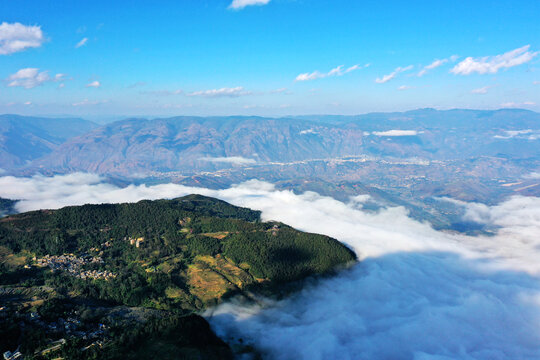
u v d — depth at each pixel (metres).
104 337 192.00
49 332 188.75
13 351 170.62
